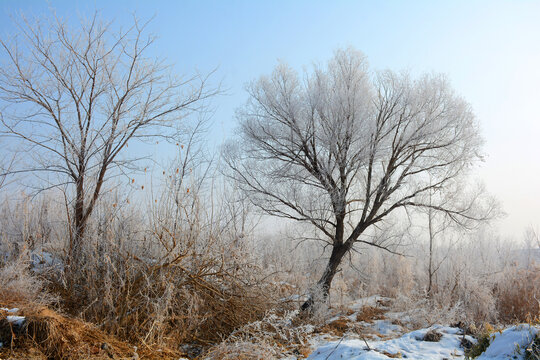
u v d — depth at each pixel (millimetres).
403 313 12203
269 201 13422
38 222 10062
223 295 8414
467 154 12766
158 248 8336
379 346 6602
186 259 8148
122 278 7707
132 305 7328
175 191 8477
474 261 16922
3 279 7148
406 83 13109
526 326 5383
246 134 14180
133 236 8328
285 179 13664
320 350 6797
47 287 7785
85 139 9305
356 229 13336
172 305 7750
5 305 6441
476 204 13539
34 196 9359
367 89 13289
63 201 9656
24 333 5340
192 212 8336
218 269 9000
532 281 14820
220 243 8797
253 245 9984
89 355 5441
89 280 7527
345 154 13086
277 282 10781
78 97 9266
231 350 6629
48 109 8984
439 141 12875
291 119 13531
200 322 7719
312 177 13906
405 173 13258
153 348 6625
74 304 7555
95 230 8148
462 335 7312
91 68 9367
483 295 13195
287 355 7211
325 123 13250
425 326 10539
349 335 8891
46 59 9172
